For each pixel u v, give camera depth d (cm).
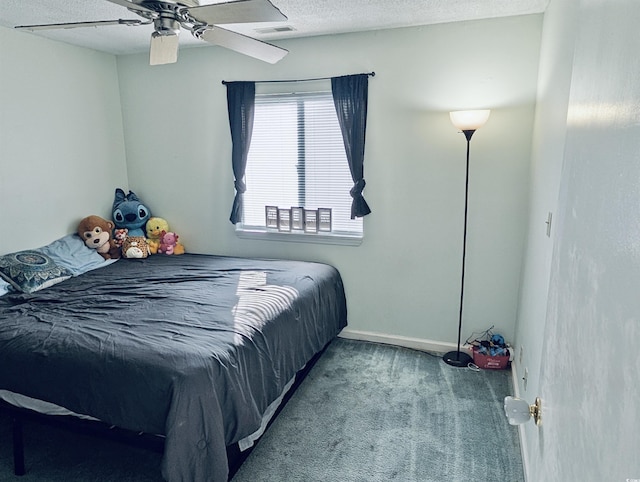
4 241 303
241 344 203
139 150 392
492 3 251
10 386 196
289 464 212
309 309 279
